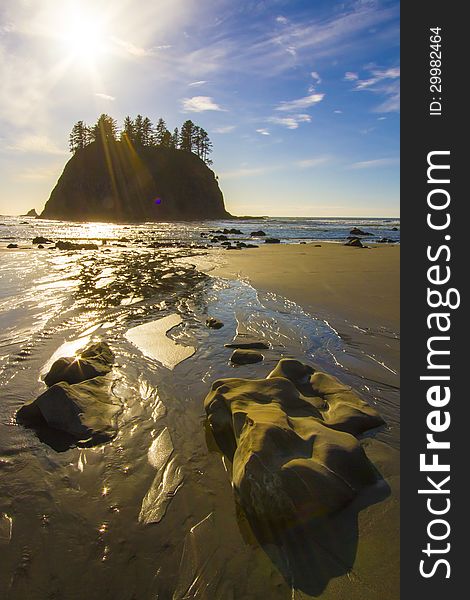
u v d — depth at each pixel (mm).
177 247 29297
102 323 8719
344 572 2771
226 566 2828
